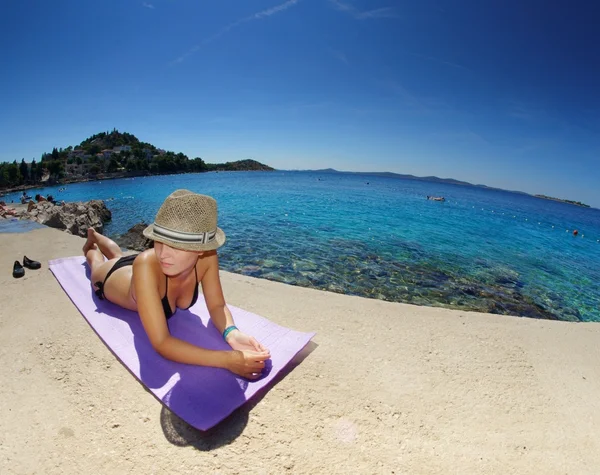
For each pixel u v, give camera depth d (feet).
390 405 7.54
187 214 6.19
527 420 7.48
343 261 29.60
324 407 7.27
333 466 5.84
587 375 9.49
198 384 7.37
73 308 11.03
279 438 6.35
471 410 7.63
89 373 7.88
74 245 19.25
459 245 41.22
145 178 309.83
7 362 8.27
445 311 13.30
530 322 12.96
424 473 5.88
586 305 23.90
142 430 6.34
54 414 6.69
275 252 31.83
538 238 56.18
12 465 5.57
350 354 9.52
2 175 251.60
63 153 431.84
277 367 8.14
